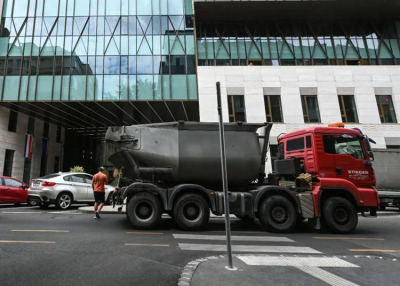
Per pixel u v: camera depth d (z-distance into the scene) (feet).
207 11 80.28
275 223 24.44
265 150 27.25
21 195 40.06
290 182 27.22
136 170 25.52
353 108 73.82
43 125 89.04
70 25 71.31
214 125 26.21
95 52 70.33
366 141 26.58
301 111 72.38
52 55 69.46
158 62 71.31
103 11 72.69
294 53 81.82
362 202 24.79
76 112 79.46
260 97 72.95
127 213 24.22
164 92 70.03
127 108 75.61
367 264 15.12
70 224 26.17
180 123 25.73
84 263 14.26
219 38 83.20
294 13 81.92
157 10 74.33
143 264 14.35
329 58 81.35
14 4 71.67
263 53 81.87
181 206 24.12
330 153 25.61
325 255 17.04
